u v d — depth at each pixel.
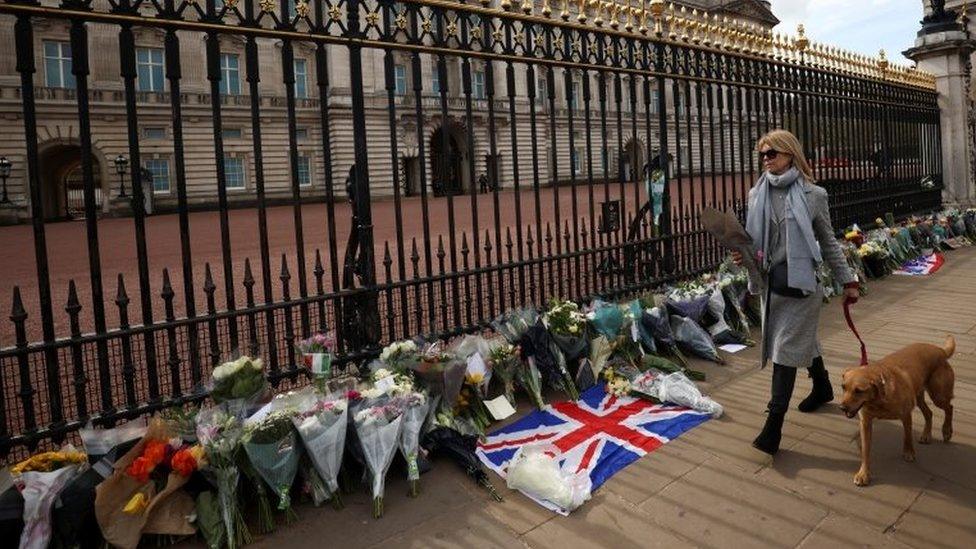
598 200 22.95
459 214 20.95
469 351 4.07
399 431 3.21
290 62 3.90
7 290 9.28
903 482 3.13
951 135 12.88
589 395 4.43
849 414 3.05
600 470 3.36
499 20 4.94
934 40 12.78
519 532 2.84
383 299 7.10
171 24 3.44
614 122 35.47
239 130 32.50
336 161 33.16
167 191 31.12
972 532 2.70
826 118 9.54
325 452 3.03
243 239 16.41
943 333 5.68
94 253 3.28
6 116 28.52
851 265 7.73
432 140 35.97
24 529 2.56
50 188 32.50
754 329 6.00
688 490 3.14
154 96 30.38
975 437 3.60
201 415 3.04
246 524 2.96
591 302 5.43
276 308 3.86
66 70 29.41
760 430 3.80
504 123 34.94
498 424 4.00
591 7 5.70
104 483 2.68
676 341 5.27
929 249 9.88
